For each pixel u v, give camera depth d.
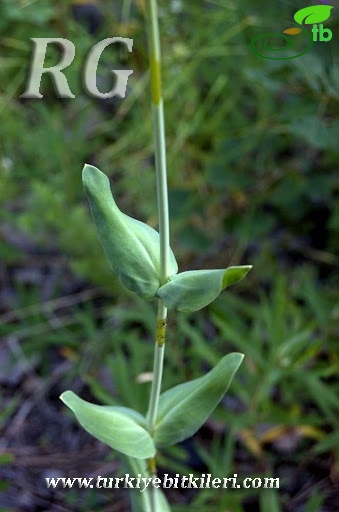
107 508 0.55
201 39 0.78
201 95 0.80
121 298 0.66
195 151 0.74
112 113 0.82
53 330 0.65
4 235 0.72
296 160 0.70
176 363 0.57
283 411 0.54
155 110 0.36
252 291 0.66
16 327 0.64
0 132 0.75
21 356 0.62
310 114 0.57
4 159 0.73
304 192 0.67
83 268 0.64
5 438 0.59
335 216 0.64
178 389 0.42
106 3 0.84
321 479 0.55
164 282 0.39
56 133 0.72
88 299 0.67
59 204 0.63
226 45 0.75
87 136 0.79
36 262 0.71
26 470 0.57
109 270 0.64
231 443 0.53
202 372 0.59
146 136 0.75
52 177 0.73
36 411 0.60
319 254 0.68
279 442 0.56
